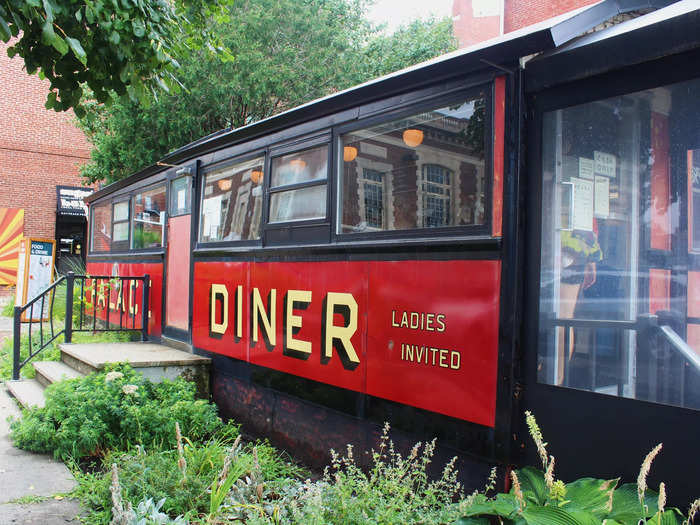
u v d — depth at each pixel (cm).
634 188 273
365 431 399
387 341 379
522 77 307
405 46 1495
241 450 468
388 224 387
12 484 420
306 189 471
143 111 1198
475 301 323
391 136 388
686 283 258
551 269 300
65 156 2031
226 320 575
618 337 276
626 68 270
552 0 1456
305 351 457
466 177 335
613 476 267
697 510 235
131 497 361
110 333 884
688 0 266
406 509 304
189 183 669
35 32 368
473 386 322
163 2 414
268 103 1317
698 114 251
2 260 1938
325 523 292
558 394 290
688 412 246
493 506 258
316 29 1293
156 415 495
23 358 833
